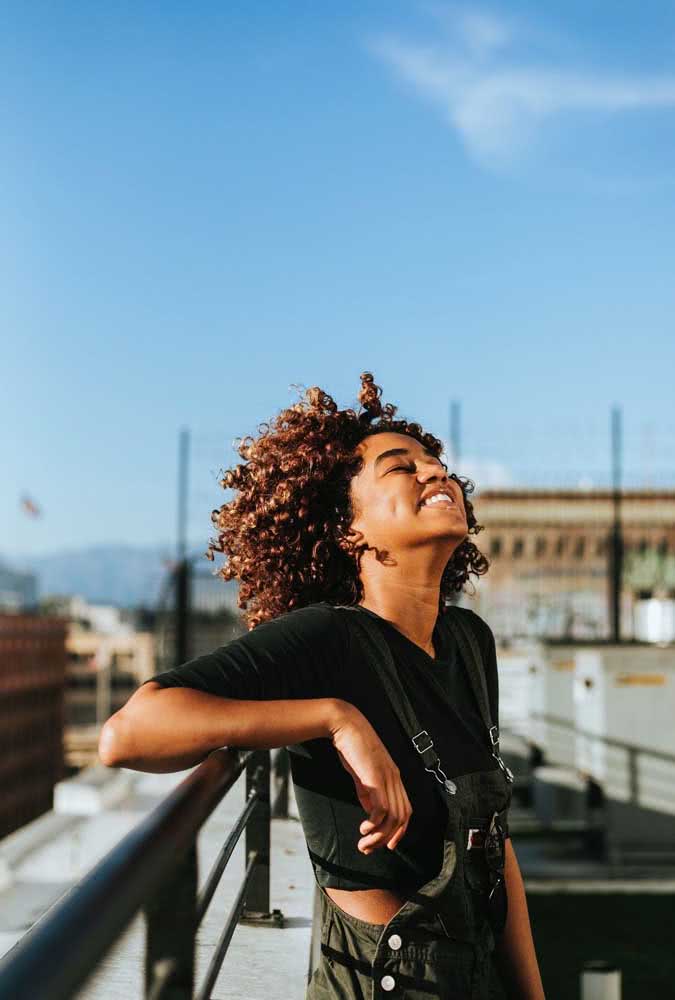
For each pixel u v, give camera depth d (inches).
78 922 40.9
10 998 34.5
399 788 71.9
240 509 93.8
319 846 79.0
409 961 75.3
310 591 90.4
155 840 52.3
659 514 1125.7
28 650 4749.0
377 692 78.2
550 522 1421.0
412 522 84.7
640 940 306.2
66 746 5236.2
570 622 849.5
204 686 71.3
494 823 79.9
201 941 124.5
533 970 90.0
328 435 91.9
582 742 455.8
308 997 81.0
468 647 88.1
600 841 419.5
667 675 421.1
